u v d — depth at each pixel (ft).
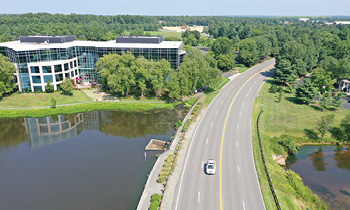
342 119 276.82
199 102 332.39
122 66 341.21
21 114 307.37
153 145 239.09
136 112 318.45
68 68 380.37
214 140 230.68
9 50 365.61
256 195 161.48
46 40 408.67
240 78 441.68
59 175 197.26
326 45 550.77
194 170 186.19
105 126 283.79
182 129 251.39
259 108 308.81
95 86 394.32
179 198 158.10
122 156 222.69
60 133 268.82
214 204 153.17
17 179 192.95
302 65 421.59
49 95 350.84
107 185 184.55
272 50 597.52
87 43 416.46
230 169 187.83
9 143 248.32
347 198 171.63
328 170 202.90
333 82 360.89
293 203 157.48
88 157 222.07
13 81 364.58
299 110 304.50
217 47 548.72
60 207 164.04
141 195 169.17
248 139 233.35
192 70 341.62
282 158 215.92
